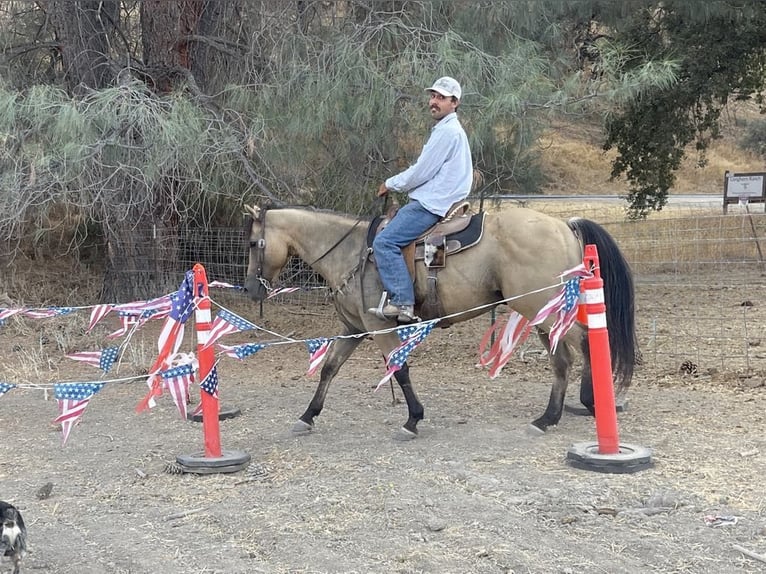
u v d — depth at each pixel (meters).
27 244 15.18
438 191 6.47
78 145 8.96
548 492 5.18
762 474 5.48
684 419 7.00
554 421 6.66
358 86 9.59
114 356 6.56
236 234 13.30
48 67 12.75
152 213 12.16
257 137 9.83
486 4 10.17
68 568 4.50
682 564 4.18
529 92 9.39
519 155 10.44
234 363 10.40
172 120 9.20
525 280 6.33
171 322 5.98
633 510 4.87
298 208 7.14
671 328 11.46
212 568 4.38
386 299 6.61
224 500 5.42
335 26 10.60
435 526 4.73
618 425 6.83
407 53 9.46
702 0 12.80
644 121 16.69
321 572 4.27
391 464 5.95
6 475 6.18
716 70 16.00
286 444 6.70
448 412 7.60
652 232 15.72
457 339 11.36
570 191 32.66
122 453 6.66
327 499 5.25
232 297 13.49
